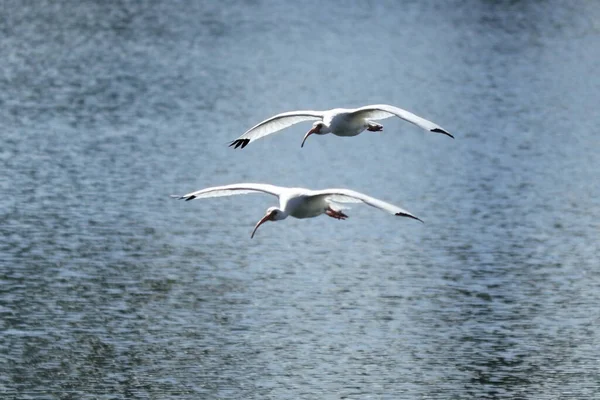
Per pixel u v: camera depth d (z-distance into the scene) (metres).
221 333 30.97
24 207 42.56
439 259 37.91
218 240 39.53
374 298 33.88
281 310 32.72
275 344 30.25
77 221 41.09
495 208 44.59
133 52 76.88
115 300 33.31
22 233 39.41
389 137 58.00
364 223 42.22
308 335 30.95
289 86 69.38
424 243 39.72
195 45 80.38
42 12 88.12
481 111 63.72
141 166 49.69
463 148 55.38
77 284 34.59
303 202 21.64
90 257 37.16
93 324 31.44
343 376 28.39
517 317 32.56
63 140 53.78
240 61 76.19
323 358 29.47
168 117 59.88
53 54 74.75
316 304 33.31
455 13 94.31
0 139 53.44
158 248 38.38
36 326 31.27
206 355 29.56
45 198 43.88
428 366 29.08
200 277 35.59
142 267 36.34
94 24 85.00
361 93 68.12
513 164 52.12
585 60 77.94
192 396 27.28
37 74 68.94
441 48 81.62
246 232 40.66
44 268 35.94
